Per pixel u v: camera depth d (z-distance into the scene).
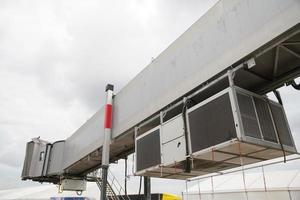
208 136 4.94
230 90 4.70
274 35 4.22
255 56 4.64
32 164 16.62
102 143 10.27
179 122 5.91
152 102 7.53
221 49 5.31
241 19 4.94
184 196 19.66
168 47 7.25
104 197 8.91
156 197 21.50
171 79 6.83
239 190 16.11
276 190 14.33
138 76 8.73
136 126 8.33
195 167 6.60
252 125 4.57
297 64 5.29
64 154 15.31
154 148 6.59
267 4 4.43
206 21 5.91
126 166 12.21
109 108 10.20
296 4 3.94
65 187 15.20
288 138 5.34
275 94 5.93
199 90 5.76
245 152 5.10
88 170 14.98
